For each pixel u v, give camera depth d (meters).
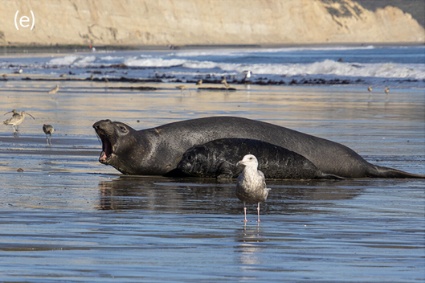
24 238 33.78
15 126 82.75
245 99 128.38
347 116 99.69
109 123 53.28
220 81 184.12
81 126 83.50
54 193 46.25
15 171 54.81
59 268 28.80
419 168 59.72
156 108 108.00
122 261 30.11
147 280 27.47
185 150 55.56
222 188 50.25
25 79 185.38
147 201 44.50
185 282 27.33
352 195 47.78
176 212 41.25
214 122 56.81
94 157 62.56
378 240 34.47
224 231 36.34
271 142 56.16
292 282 27.45
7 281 26.91
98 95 134.00
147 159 54.66
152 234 35.34
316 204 44.28
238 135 56.03
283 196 47.25
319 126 87.62
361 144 73.12
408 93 143.00
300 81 184.12
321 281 27.58
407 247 33.09
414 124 90.56
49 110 103.31
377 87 162.25
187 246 33.03
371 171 57.03
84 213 40.16
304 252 32.09
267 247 33.00
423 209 42.62
